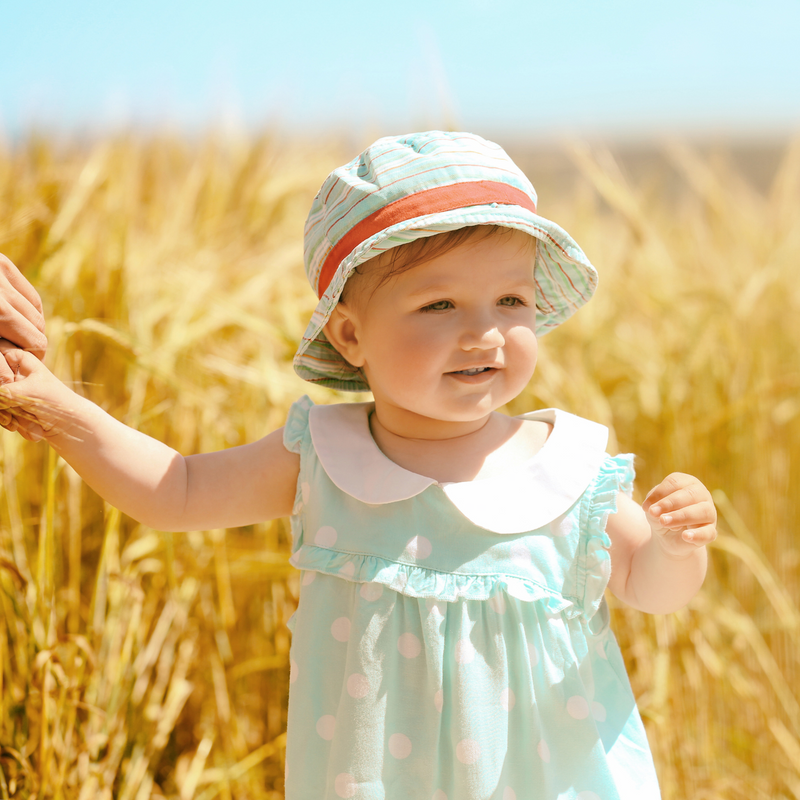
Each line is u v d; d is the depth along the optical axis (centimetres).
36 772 154
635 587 130
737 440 262
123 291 224
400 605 120
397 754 118
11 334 119
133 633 177
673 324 294
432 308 123
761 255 318
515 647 119
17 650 157
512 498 123
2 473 169
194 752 205
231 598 216
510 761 119
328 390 225
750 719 222
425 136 132
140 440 129
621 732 128
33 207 207
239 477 133
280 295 262
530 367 127
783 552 254
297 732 124
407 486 123
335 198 132
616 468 126
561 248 135
